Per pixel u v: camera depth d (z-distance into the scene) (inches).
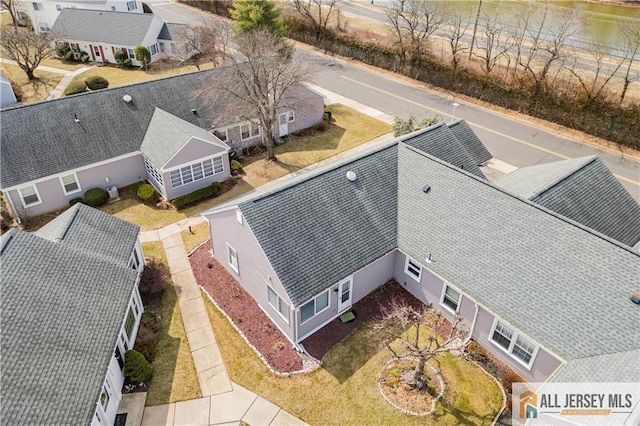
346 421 619.8
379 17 2432.3
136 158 1138.0
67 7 2345.0
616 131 1370.6
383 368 688.4
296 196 761.6
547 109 1503.4
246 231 726.5
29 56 1984.5
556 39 1684.3
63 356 559.2
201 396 652.1
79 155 1061.1
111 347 605.0
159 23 2118.6
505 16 2261.3
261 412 631.8
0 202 1071.6
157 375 681.0
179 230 1004.6
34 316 575.2
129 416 625.0
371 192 831.1
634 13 2432.3
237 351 719.1
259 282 761.0
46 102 1086.4
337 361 699.4
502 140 1392.7
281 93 1210.0
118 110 1144.8
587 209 816.3
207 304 807.1
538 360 634.2
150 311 789.2
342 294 758.5
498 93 1610.5
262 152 1326.3
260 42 1258.6
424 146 957.2
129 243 810.8
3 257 611.5
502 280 677.3
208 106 1247.5
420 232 786.8
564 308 619.8
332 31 2145.7
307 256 714.8
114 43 2016.5
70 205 1078.4
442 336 739.4
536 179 897.5
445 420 617.6
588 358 568.7
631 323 577.3
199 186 1135.0
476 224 748.6
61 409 512.4
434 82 1797.5
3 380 501.4
